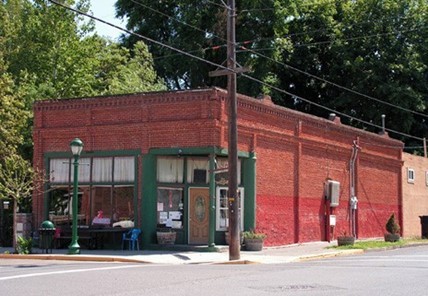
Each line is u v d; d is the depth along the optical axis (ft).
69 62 133.69
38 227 93.20
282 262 74.02
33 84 126.00
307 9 167.22
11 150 95.14
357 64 160.56
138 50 146.51
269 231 93.04
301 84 177.37
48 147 94.32
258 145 91.56
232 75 75.25
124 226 87.86
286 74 171.73
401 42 164.66
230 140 75.25
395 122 165.07
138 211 86.84
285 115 97.50
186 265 67.77
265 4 148.36
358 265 64.18
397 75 164.66
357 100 165.99
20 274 54.39
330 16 167.94
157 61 159.84
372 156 123.65
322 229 106.63
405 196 136.46
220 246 84.94
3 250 88.94
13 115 100.58
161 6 161.27
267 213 92.89
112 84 134.82
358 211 118.62
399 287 45.24
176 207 87.97
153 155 86.63
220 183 88.53
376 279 50.31
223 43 151.64
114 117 89.76
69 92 131.75
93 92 135.54
